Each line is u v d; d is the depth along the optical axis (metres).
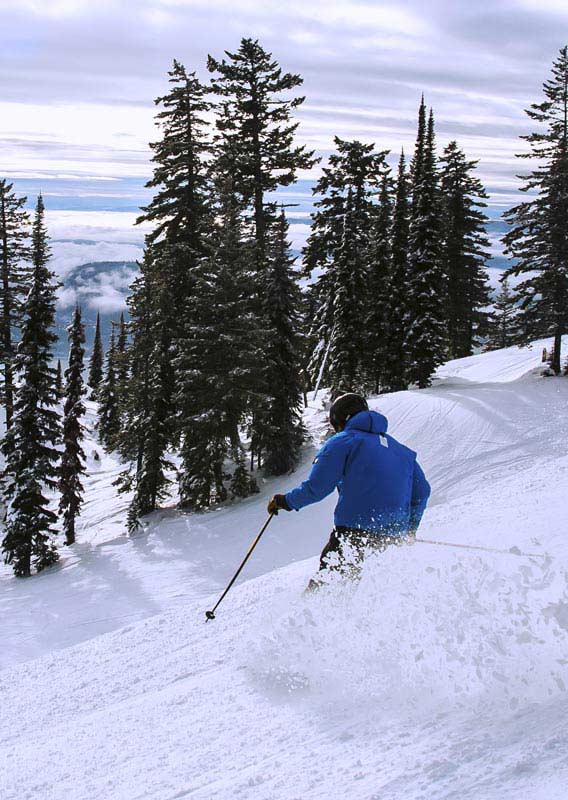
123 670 5.29
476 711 2.32
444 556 3.68
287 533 24.41
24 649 18.58
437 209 35.47
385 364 38.91
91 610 21.16
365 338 37.78
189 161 33.75
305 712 3.01
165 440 31.56
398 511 3.98
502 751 1.87
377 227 39.41
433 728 2.30
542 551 5.57
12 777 3.29
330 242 41.12
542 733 1.91
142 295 30.84
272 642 3.87
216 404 28.16
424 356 35.31
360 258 36.84
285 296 31.69
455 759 1.91
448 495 22.52
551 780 1.59
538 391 30.88
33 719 4.61
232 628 5.62
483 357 45.84
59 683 5.39
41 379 30.12
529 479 15.36
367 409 4.31
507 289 63.91
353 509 4.00
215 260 29.33
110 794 2.69
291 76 35.72
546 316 33.53
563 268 32.28
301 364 32.31
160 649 5.61
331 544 4.05
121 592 22.36
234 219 29.38
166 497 33.50
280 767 2.38
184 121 34.06
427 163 35.06
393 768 2.01
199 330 28.11
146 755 3.07
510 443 25.73
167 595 21.25
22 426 29.69
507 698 2.34
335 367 37.12
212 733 3.11
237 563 22.78
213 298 28.44
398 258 38.72
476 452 25.56
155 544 27.02
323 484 4.02
